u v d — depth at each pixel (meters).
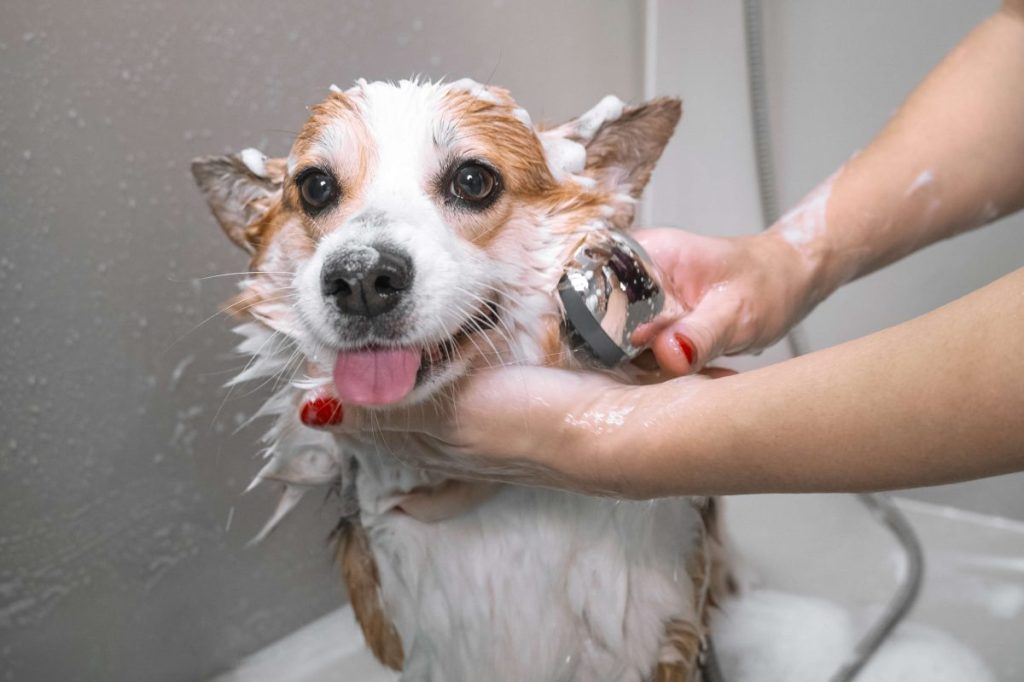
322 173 1.11
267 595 1.73
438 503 1.19
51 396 1.39
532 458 1.01
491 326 1.10
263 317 1.16
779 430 0.87
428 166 1.08
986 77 1.32
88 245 1.40
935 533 1.98
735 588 1.76
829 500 2.08
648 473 0.95
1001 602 1.79
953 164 1.31
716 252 1.17
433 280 1.00
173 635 1.60
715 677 1.42
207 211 1.54
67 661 1.47
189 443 1.57
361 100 1.11
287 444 1.25
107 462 1.48
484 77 1.80
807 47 1.97
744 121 2.04
